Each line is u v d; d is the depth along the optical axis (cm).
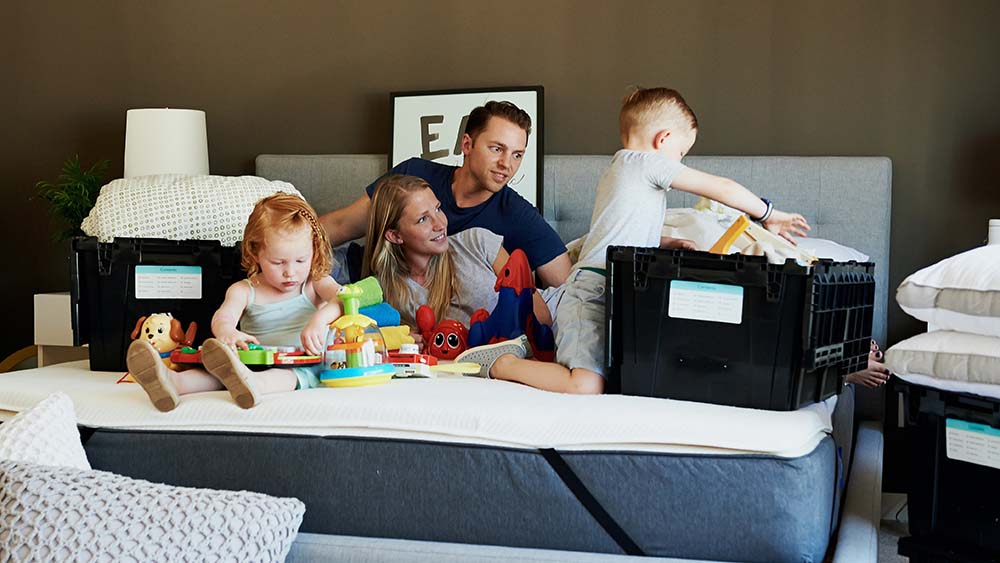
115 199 305
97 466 235
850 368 243
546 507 209
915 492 216
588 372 252
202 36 437
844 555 206
